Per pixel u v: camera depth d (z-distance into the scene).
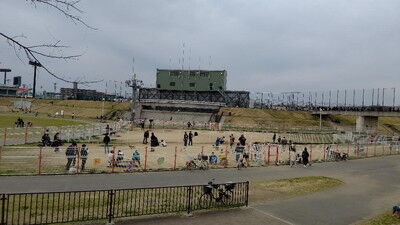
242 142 46.78
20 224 13.91
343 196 23.45
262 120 97.81
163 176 26.11
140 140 50.69
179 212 16.98
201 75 115.00
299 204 20.44
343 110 97.75
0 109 116.00
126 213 16.05
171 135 61.84
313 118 110.56
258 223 16.31
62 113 102.31
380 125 109.25
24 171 23.98
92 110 116.75
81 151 25.97
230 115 102.12
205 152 41.19
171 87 116.94
